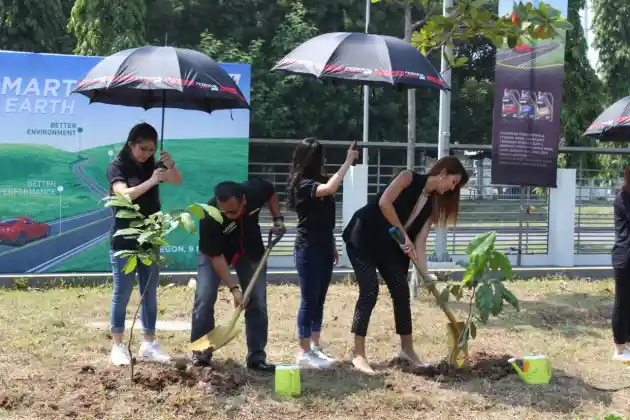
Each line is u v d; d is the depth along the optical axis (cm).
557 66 1052
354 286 1012
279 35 2728
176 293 933
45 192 984
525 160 1061
